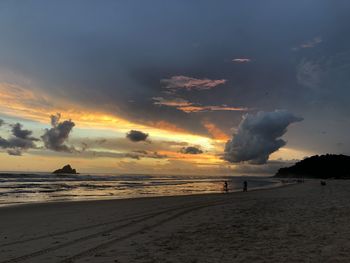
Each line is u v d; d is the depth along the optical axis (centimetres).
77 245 842
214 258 685
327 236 870
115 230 1067
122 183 6169
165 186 5228
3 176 7488
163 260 679
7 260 704
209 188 4747
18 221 1330
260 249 753
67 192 3491
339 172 16325
